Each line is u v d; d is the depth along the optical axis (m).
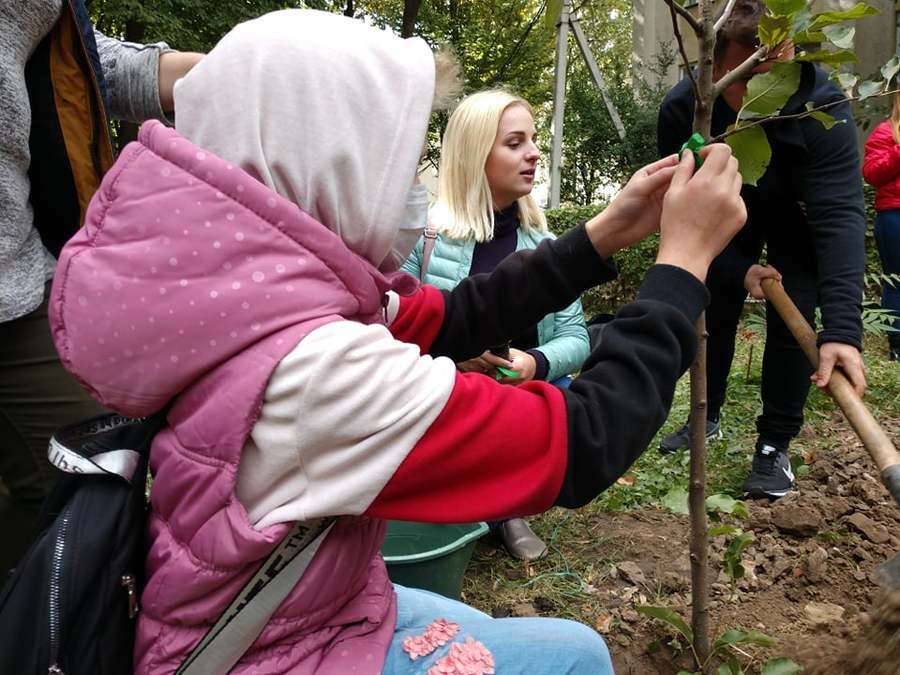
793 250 2.97
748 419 3.90
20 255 1.63
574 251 1.51
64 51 1.69
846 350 2.31
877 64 7.99
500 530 2.70
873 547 2.54
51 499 1.15
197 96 1.09
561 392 1.07
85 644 1.02
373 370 0.98
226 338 0.97
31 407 1.71
